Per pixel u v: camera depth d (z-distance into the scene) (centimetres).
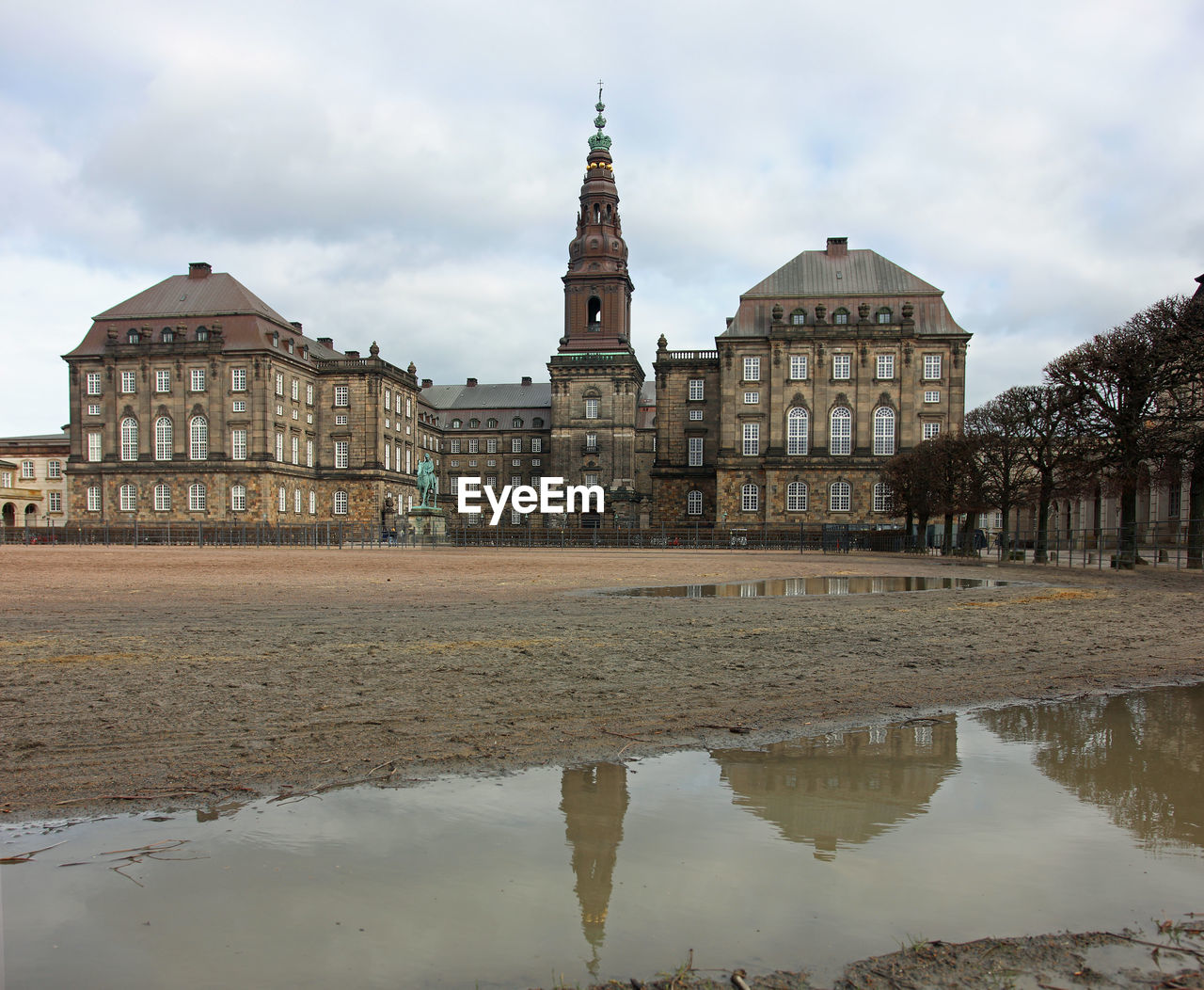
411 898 587
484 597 2744
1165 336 4356
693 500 10369
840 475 9394
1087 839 691
